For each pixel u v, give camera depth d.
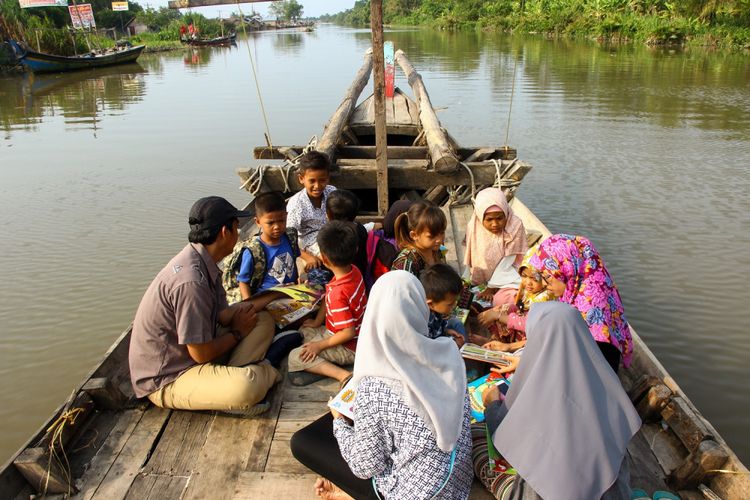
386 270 3.85
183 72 27.95
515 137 12.38
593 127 13.19
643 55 27.88
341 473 2.40
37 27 31.48
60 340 5.49
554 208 8.33
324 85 21.17
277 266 3.87
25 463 2.51
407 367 2.04
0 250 7.32
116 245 7.45
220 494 2.57
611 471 2.15
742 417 4.34
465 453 2.22
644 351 3.36
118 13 54.00
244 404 2.96
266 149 7.20
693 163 10.43
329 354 3.34
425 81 20.59
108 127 14.50
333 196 3.97
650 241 7.20
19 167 10.93
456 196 6.36
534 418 2.23
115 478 2.67
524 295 3.57
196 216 2.98
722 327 5.41
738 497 2.37
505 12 51.66
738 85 18.64
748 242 7.13
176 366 3.05
